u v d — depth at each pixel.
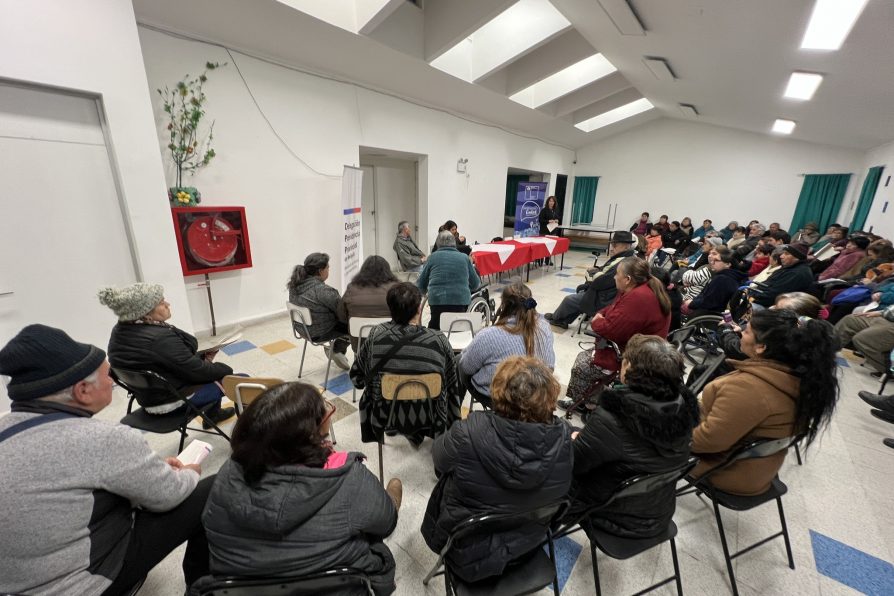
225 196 3.60
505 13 4.48
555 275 6.90
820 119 5.51
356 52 3.97
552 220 7.71
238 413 1.73
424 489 1.81
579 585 1.39
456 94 5.55
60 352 0.85
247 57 3.54
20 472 0.74
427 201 6.19
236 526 0.80
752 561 1.48
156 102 3.06
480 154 7.06
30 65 2.15
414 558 1.48
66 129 2.39
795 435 1.27
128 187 2.65
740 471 1.31
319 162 4.36
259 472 0.79
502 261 5.30
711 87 5.18
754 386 1.24
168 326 1.71
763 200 8.59
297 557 0.80
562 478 0.99
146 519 1.04
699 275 3.88
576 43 4.96
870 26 2.54
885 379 2.72
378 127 5.01
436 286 2.82
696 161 9.18
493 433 0.97
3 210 2.22
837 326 3.41
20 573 0.75
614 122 8.71
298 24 3.36
